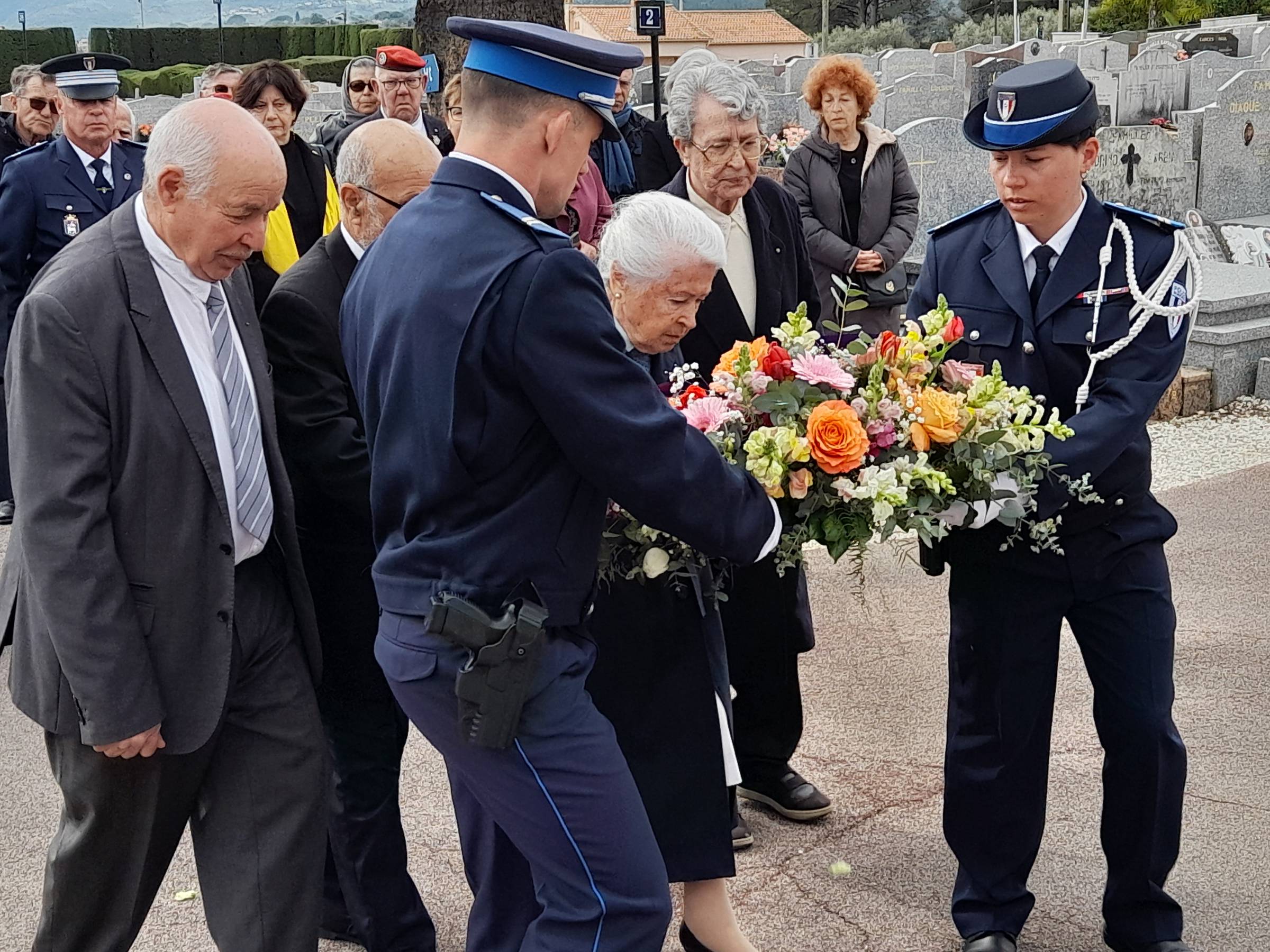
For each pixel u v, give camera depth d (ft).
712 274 8.11
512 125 6.95
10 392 7.63
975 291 9.43
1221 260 34.63
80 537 7.43
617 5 135.23
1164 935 9.59
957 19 200.54
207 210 7.68
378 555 7.33
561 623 7.05
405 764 13.26
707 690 8.74
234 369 8.30
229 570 8.05
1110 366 9.04
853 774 12.76
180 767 8.08
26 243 19.54
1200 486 21.12
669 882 8.70
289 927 8.32
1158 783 9.29
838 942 10.05
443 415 6.68
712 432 8.34
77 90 19.29
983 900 9.78
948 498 8.50
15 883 11.12
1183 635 15.65
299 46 124.88
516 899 8.46
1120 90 50.11
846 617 16.70
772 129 45.62
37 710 7.98
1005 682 9.41
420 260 6.84
